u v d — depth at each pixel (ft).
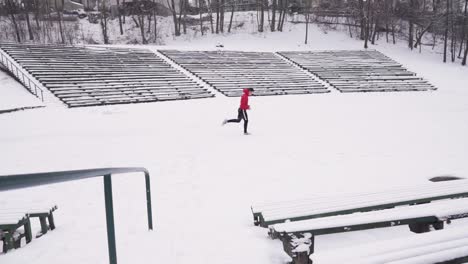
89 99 71.87
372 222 12.23
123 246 13.34
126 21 168.96
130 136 45.06
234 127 51.52
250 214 17.03
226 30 168.86
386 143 38.01
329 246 13.50
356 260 8.66
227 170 27.12
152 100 77.20
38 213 15.31
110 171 7.27
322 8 178.91
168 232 14.76
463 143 37.45
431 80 113.50
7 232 13.79
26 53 89.97
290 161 30.12
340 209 14.49
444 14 155.43
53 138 44.60
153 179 24.70
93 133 47.78
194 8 202.59
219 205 18.67
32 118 58.23
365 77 111.65
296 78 106.63
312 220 12.53
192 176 25.35
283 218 13.71
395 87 102.94
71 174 5.87
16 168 30.32
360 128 49.06
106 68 93.20
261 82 99.55
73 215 18.04
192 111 66.74
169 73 98.32
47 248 13.67
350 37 164.76
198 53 119.55
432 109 71.26
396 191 17.07
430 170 26.58
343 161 29.91
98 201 20.34
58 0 167.02
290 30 168.14
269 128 50.37
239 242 13.34
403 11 169.89
